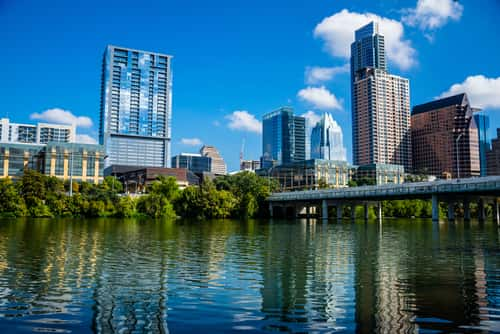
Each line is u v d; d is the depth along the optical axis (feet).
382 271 80.48
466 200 352.08
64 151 577.84
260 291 62.64
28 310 51.83
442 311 51.78
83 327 45.62
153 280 70.59
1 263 88.28
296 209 486.38
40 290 62.59
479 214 363.35
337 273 78.07
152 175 615.98
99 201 378.12
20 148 577.84
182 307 53.57
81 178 585.63
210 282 69.15
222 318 49.06
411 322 47.52
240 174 505.25
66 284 66.95
